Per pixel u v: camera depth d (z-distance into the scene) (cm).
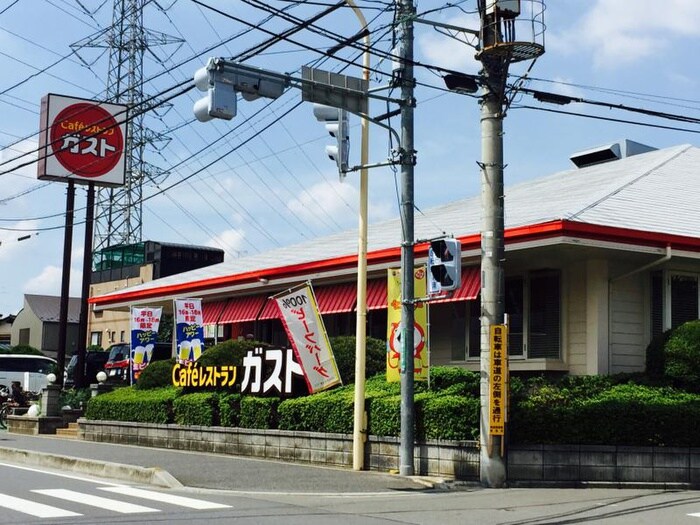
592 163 2614
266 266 2314
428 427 1451
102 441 2162
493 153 1397
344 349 1862
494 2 1370
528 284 1809
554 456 1391
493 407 1357
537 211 1791
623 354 1706
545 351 1766
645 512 1129
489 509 1131
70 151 3225
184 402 1948
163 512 1053
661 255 1630
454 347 1927
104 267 6725
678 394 1514
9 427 2569
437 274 1345
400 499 1223
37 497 1181
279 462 1639
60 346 2991
